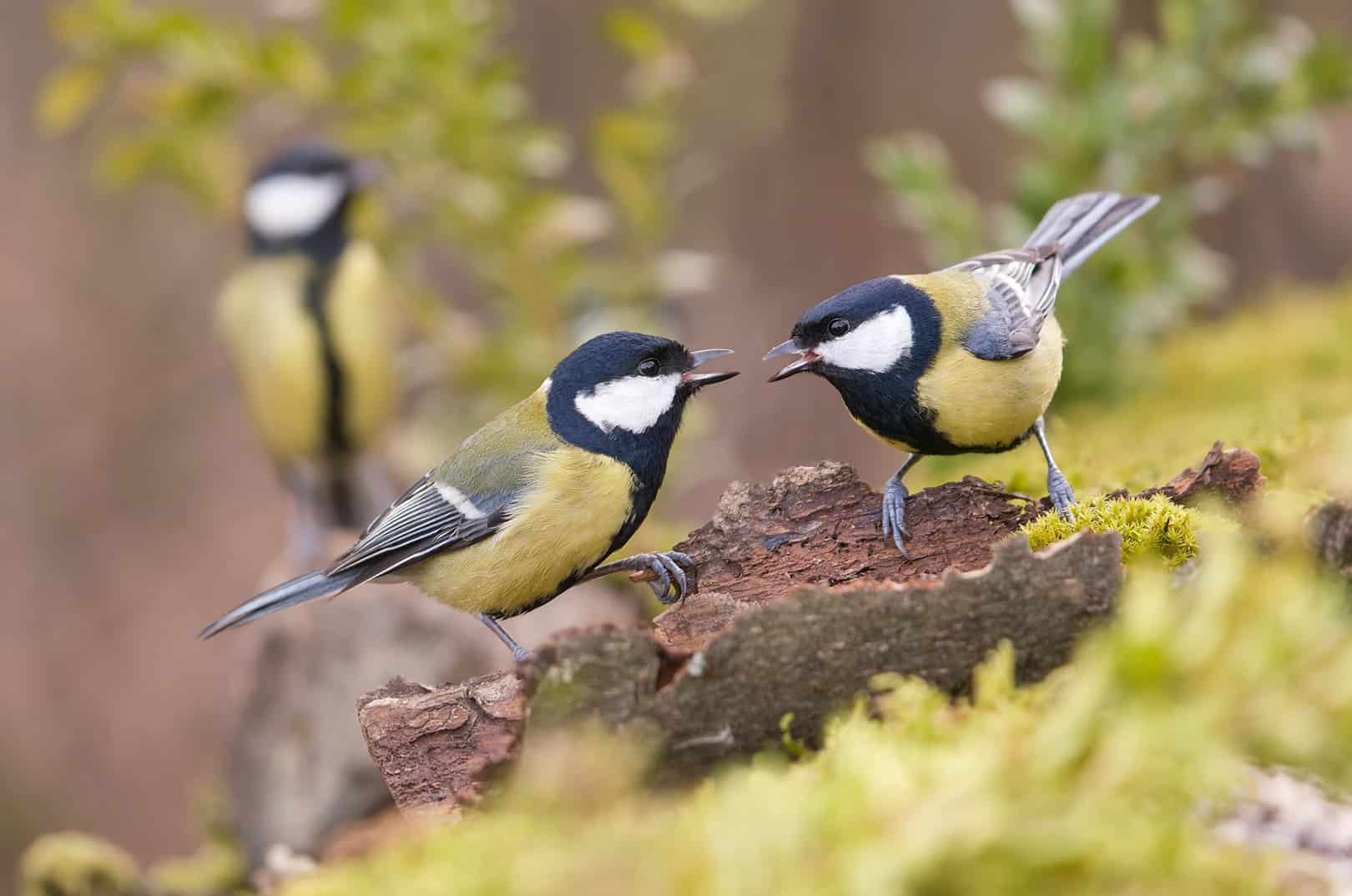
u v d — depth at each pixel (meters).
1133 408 10.92
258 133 15.06
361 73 11.10
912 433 6.67
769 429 17.97
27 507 18.00
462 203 11.14
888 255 17.45
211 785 11.35
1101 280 11.08
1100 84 11.12
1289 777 3.50
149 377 18.25
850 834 2.99
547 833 3.52
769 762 4.11
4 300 17.95
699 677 4.00
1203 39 10.85
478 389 11.95
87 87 11.33
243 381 11.41
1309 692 3.18
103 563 18.00
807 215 17.53
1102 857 2.88
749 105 16.27
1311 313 12.83
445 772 4.53
